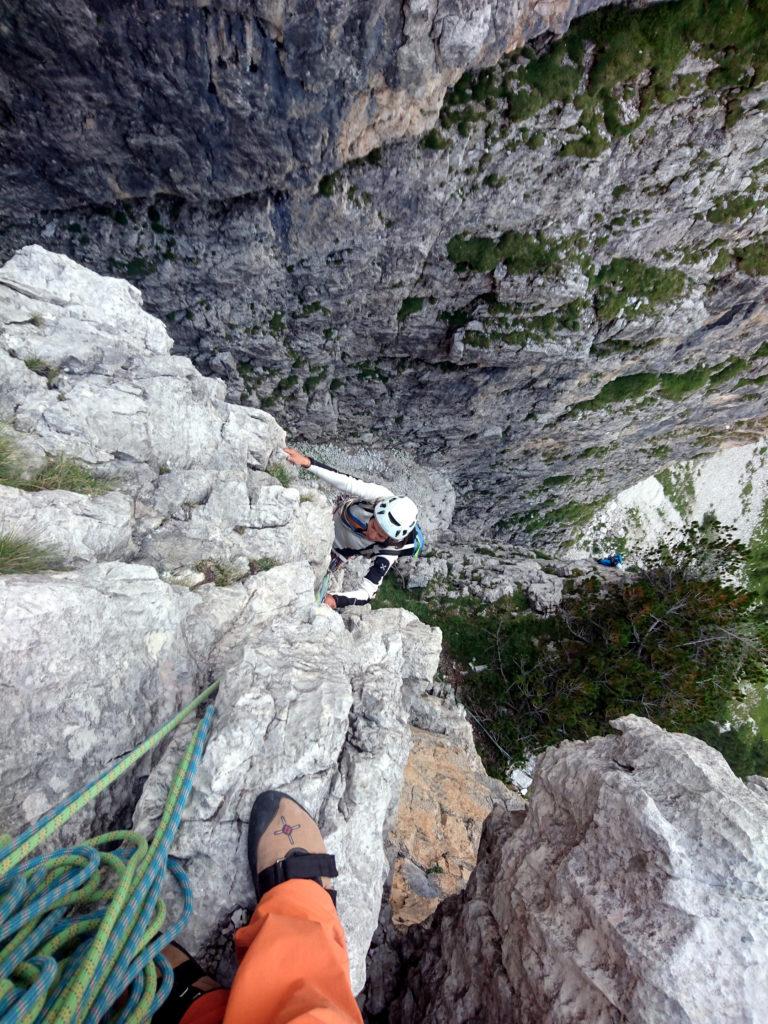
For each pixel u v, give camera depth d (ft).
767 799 8.21
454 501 52.90
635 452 51.11
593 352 31.89
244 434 14.38
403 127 20.63
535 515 59.52
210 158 20.99
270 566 12.23
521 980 8.36
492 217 24.64
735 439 52.11
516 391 36.76
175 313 30.07
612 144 21.80
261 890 6.15
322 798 7.65
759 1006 6.02
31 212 24.20
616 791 7.96
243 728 7.49
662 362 34.55
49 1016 3.94
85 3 15.61
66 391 11.30
